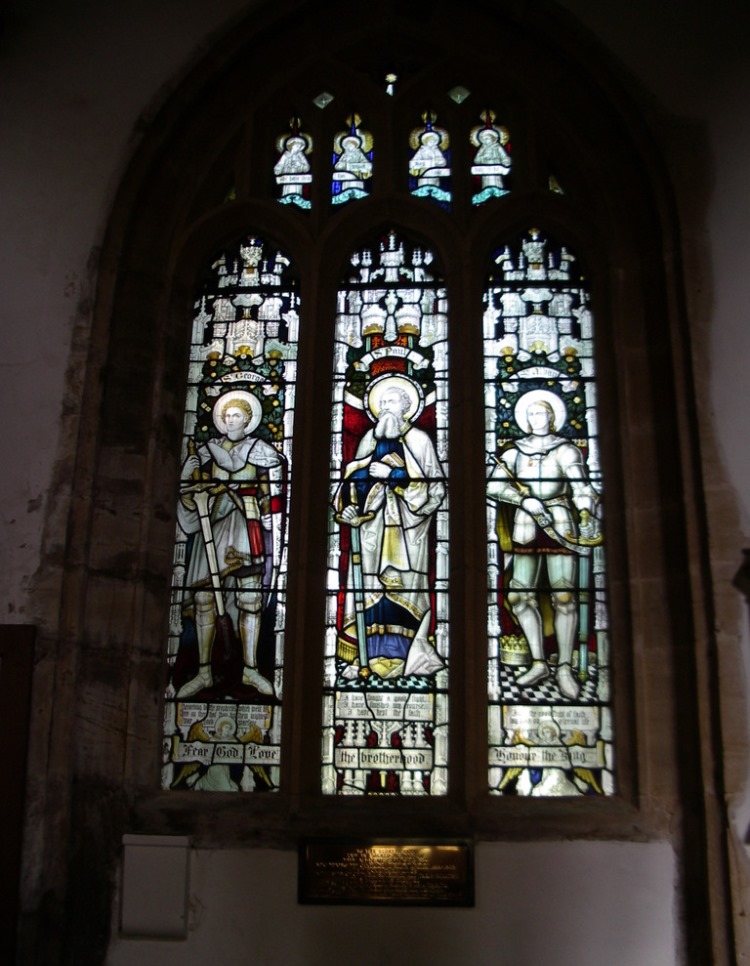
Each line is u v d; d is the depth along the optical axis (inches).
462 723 177.9
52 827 169.3
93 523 186.5
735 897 158.6
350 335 209.5
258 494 197.8
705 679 169.6
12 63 212.8
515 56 219.6
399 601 189.0
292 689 180.7
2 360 191.5
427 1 222.1
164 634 188.1
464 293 206.1
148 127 209.5
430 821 172.1
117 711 178.7
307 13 222.7
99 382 192.7
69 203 203.3
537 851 168.7
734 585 169.0
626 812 171.8
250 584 191.8
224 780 180.2
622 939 163.2
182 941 166.7
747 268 187.9
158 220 211.0
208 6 217.0
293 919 166.9
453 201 215.6
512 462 197.0
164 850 170.4
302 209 218.2
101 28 215.6
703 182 196.1
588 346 205.5
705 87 202.5
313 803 176.1
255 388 205.9
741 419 179.3
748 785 163.0
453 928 165.3
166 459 197.5
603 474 193.3
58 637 175.9
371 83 224.7
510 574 189.5
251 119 220.7
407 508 195.0
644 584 181.8
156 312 204.7
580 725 180.5
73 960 166.6
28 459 185.3
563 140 216.2
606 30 209.5
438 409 202.4
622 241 204.1
